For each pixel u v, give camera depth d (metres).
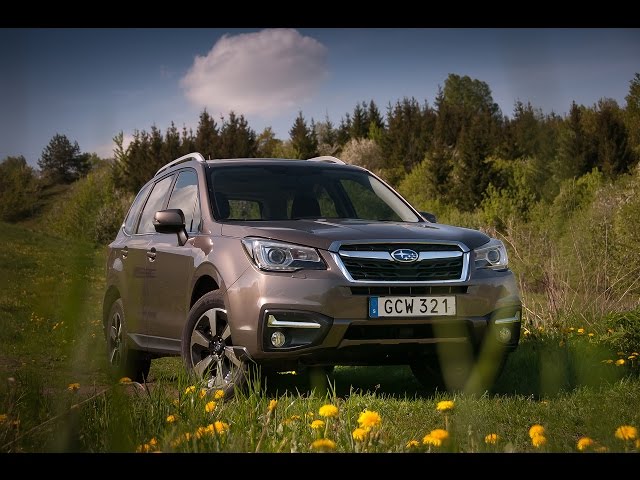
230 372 4.39
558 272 7.55
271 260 4.25
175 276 5.08
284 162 5.75
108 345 6.33
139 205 6.38
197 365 4.59
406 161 72.50
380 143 78.94
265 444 2.31
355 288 4.19
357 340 4.17
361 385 5.23
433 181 50.28
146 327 5.61
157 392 2.99
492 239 4.76
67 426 1.86
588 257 7.56
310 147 79.81
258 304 4.18
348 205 5.39
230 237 4.58
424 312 4.27
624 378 4.85
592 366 5.26
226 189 5.22
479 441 2.17
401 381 5.39
